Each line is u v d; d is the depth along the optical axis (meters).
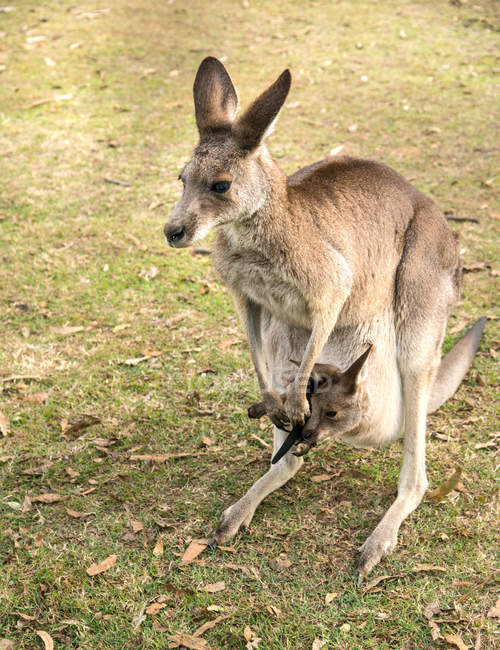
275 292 3.23
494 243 5.95
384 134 7.73
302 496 3.72
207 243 4.79
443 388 4.13
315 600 3.12
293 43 9.95
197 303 5.34
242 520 3.49
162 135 7.78
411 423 3.56
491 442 4.00
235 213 3.04
